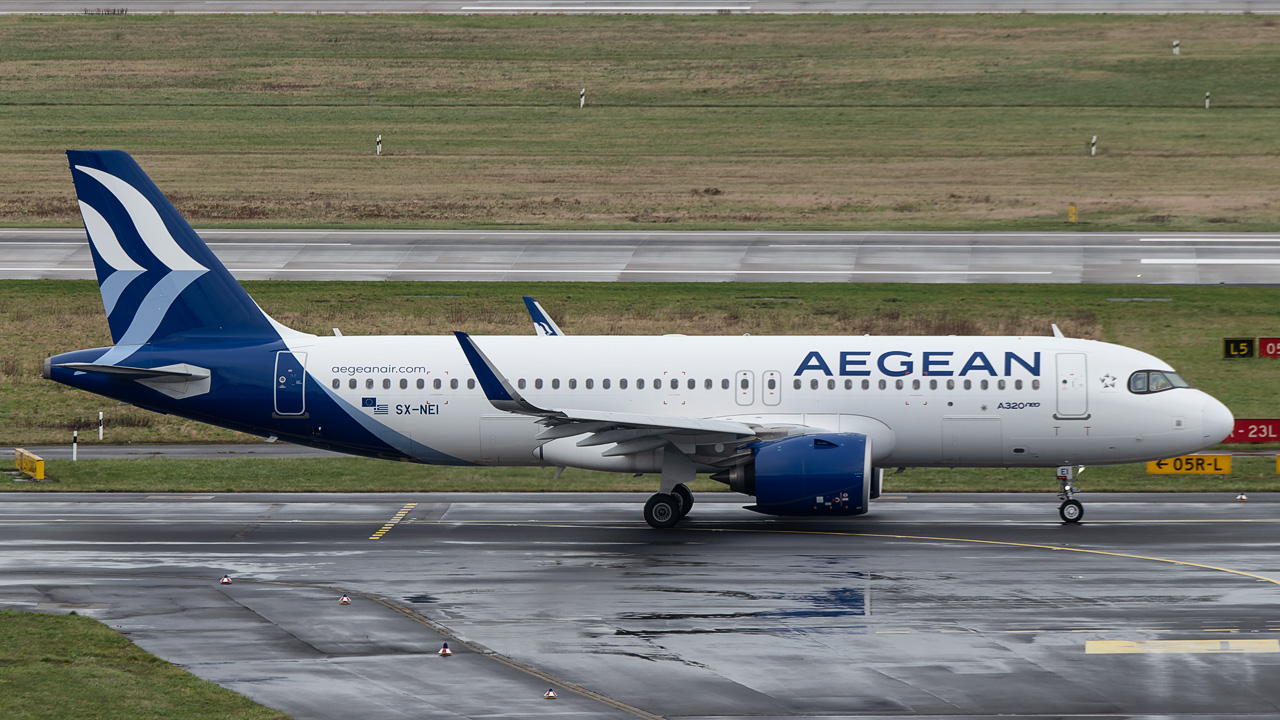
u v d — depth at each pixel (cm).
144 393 16312
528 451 16238
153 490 18425
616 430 15200
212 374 16250
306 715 8844
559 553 14175
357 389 16200
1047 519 16062
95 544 14688
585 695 9338
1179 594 12131
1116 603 11819
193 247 16450
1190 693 9356
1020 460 15938
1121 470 19262
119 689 9275
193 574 13162
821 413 15825
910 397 15775
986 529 15438
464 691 9394
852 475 14850
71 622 11112
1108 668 9919
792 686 9544
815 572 13150
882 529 15488
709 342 16300
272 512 16750
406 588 12550
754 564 13550
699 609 11706
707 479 19112
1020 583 12612
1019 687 9500
